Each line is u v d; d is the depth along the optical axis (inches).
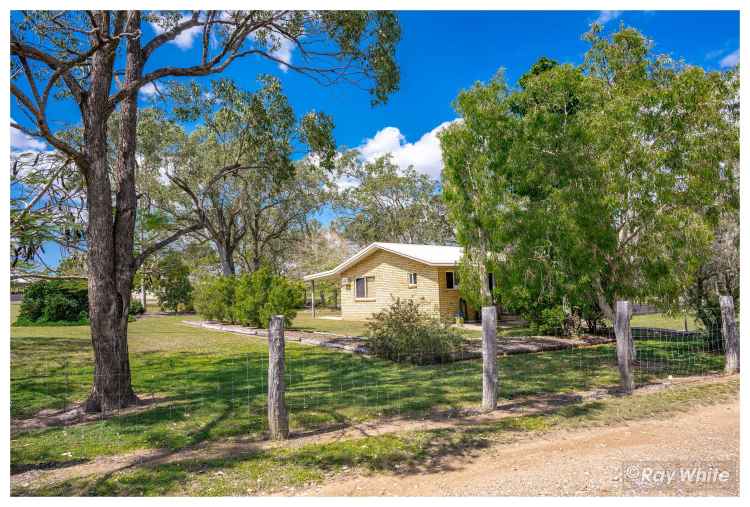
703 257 294.2
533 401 266.2
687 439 193.5
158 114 668.1
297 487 155.5
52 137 245.6
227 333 708.0
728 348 331.0
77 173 324.8
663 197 288.8
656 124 301.0
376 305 897.5
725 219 350.3
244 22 310.5
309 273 1590.8
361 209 1562.5
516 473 162.6
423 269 791.1
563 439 197.8
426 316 435.8
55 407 276.8
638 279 308.8
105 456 191.5
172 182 901.8
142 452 195.8
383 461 176.4
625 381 277.6
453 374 348.2
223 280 857.5
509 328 673.6
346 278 976.3
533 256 322.7
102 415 255.6
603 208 297.6
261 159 480.4
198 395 296.7
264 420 236.4
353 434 211.8
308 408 259.0
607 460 171.5
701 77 301.1
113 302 271.9
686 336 536.1
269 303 717.3
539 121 315.3
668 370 348.2
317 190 1235.2
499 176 300.8
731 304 330.6
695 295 417.4
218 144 876.6
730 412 232.2
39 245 310.8
